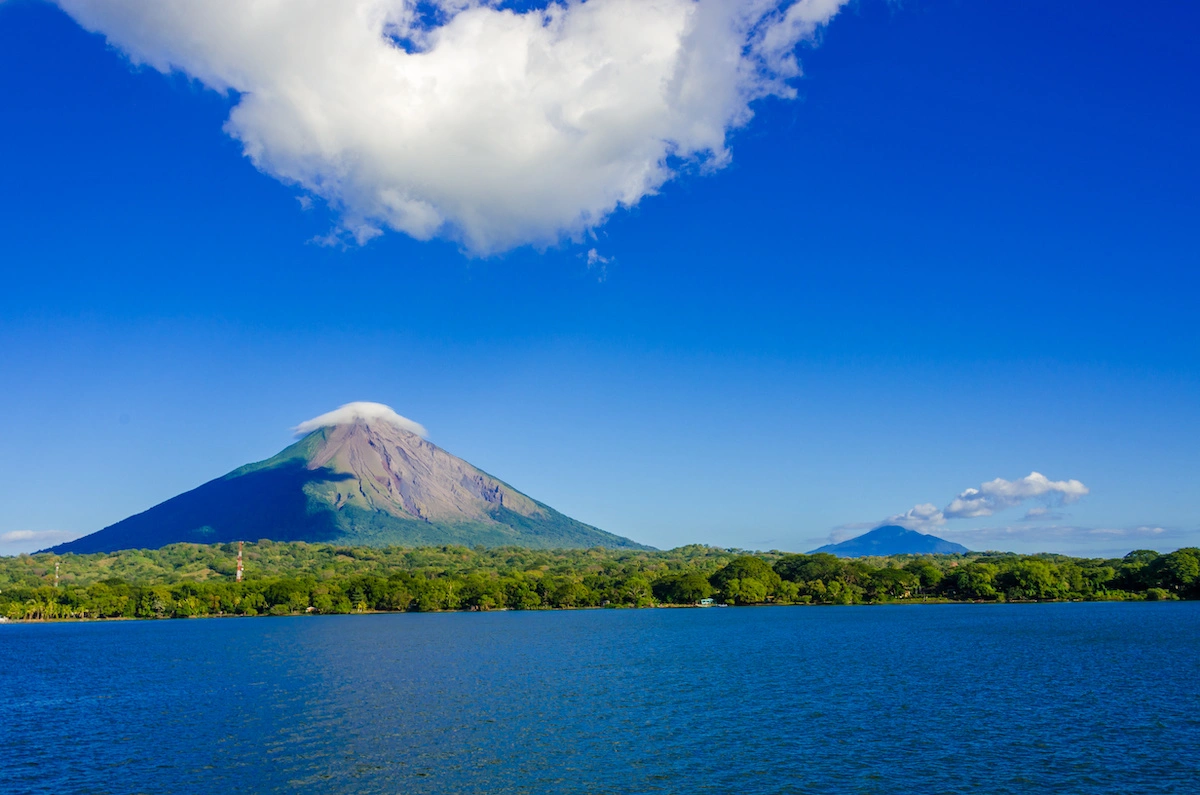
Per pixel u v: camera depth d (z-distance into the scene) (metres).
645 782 70.38
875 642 183.88
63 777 75.50
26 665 171.25
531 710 103.50
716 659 157.50
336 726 95.06
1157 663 136.00
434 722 96.38
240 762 79.25
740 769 73.62
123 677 146.12
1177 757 75.44
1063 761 74.50
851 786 68.12
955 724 90.38
